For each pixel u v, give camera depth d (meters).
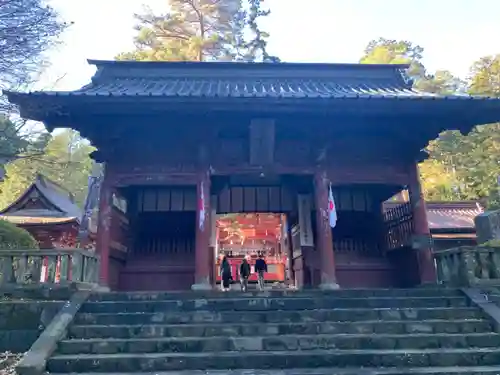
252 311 9.77
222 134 13.75
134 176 13.38
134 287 15.35
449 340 8.62
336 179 13.80
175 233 16.61
